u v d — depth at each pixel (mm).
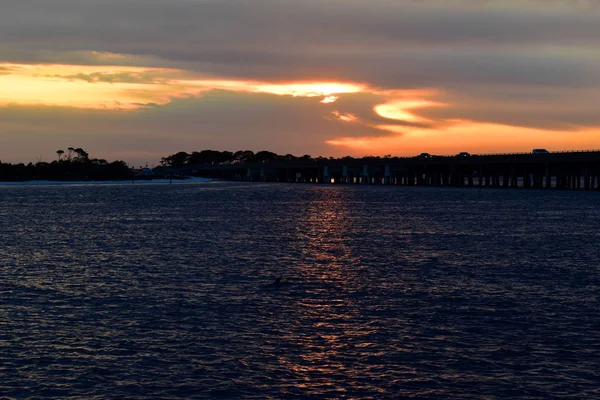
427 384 32312
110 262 66625
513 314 44094
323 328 40906
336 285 54000
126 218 129500
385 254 72688
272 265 64562
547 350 36719
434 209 154250
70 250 76750
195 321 42469
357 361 35219
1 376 33250
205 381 32688
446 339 38656
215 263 65812
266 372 33781
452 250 75938
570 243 82750
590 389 31672
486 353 36312
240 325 41562
